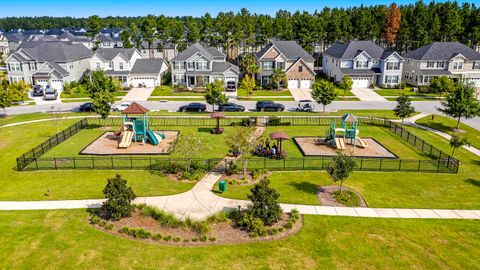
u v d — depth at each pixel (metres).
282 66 80.75
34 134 43.53
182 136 32.22
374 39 118.38
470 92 47.03
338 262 19.45
